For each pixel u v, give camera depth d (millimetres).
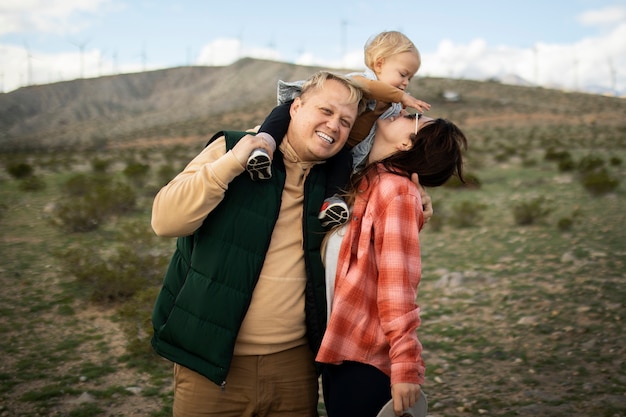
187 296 2213
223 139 2299
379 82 2359
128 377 5246
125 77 184625
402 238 2131
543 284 7504
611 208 13203
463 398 4512
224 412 2303
